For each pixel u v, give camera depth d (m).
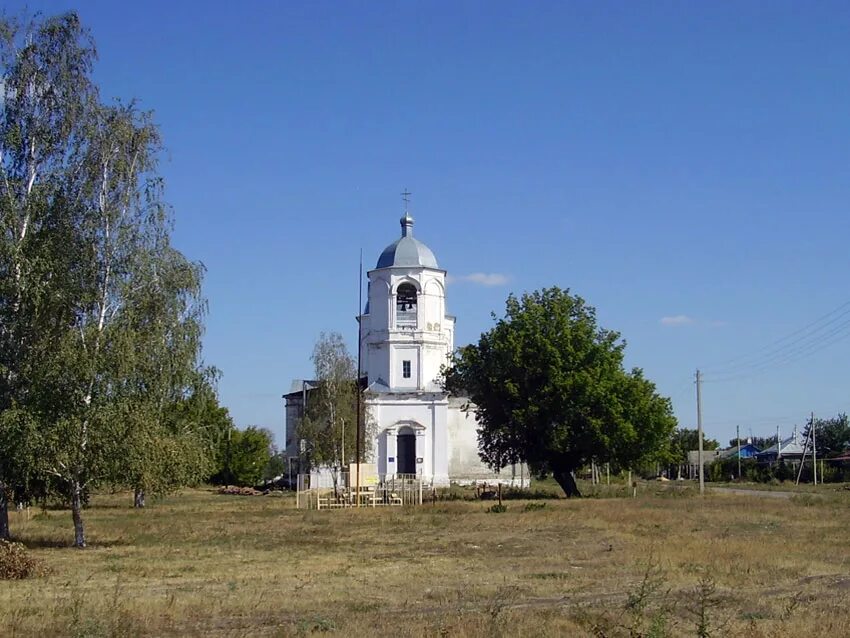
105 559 32.56
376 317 96.31
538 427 71.69
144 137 38.62
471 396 76.75
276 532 44.19
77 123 38.38
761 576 25.19
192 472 38.44
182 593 23.27
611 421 70.06
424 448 93.69
